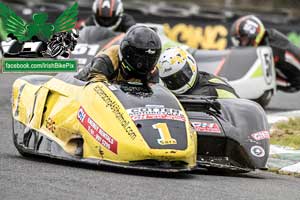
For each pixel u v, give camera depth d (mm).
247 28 58094
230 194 26203
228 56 54750
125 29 59156
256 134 31281
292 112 54219
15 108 33781
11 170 27828
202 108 31797
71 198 23688
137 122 28125
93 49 49812
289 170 34125
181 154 27719
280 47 58562
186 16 87125
